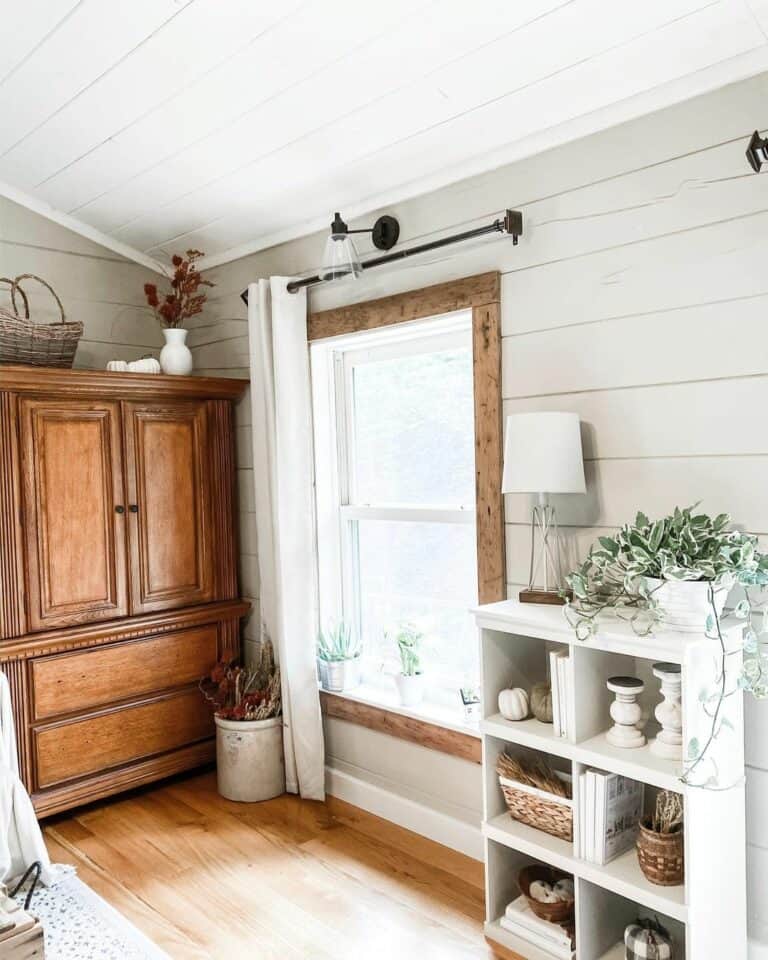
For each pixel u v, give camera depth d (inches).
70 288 137.3
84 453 119.3
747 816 77.0
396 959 82.8
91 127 107.6
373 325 113.3
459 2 75.0
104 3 83.4
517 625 81.1
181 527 131.6
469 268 100.8
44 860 98.7
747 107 75.2
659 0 70.0
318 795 122.4
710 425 79.0
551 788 81.5
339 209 116.8
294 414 123.3
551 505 92.9
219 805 121.6
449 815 107.2
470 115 91.1
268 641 131.1
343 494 128.8
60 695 116.3
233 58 89.4
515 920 84.1
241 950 85.0
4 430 110.4
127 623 122.6
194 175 116.3
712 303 78.3
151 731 126.9
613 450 86.9
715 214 77.9
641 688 75.3
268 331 125.2
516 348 95.8
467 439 110.0
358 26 80.9
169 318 135.6
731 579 69.3
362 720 118.6
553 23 75.3
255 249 133.3
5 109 105.7
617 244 85.6
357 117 96.1
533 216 93.4
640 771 70.3
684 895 68.7
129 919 91.0
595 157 87.1
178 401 131.1
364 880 98.6
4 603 110.4
